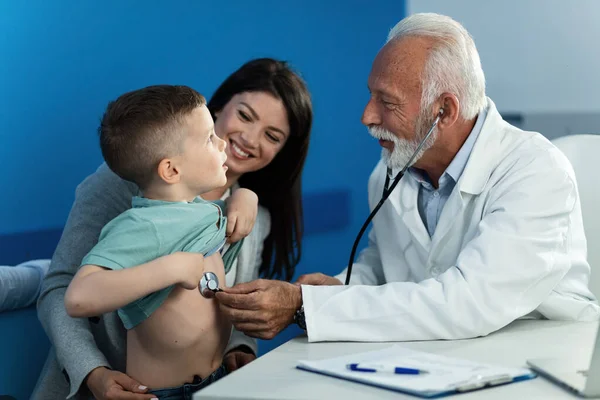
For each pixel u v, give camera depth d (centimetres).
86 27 221
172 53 255
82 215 156
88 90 223
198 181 136
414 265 169
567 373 101
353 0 362
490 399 93
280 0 311
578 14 382
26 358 160
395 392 96
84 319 150
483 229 142
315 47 336
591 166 179
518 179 149
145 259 126
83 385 144
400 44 156
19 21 201
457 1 405
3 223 198
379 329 130
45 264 173
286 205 185
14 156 201
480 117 161
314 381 102
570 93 388
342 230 360
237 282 173
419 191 172
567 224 146
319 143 339
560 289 151
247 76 176
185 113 134
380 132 159
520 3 392
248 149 173
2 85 197
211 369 142
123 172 137
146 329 136
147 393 136
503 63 400
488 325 132
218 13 276
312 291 135
